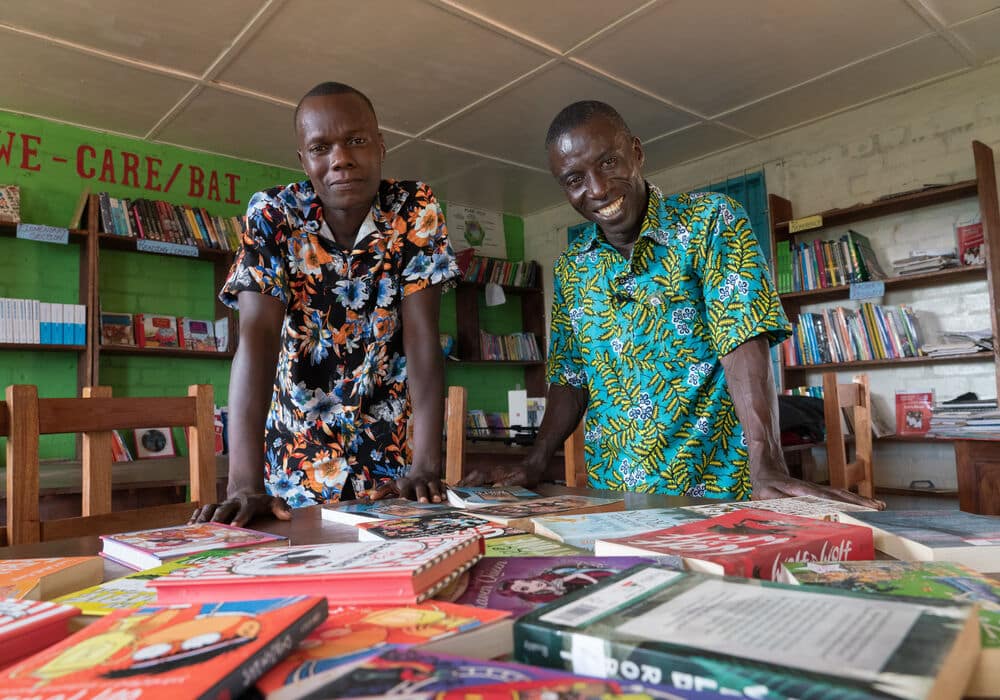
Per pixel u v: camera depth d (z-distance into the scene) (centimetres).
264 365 112
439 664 31
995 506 241
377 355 128
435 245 127
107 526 135
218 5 265
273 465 127
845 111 398
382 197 126
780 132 426
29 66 308
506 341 550
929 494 367
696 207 127
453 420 187
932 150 369
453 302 541
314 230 120
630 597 39
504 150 430
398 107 365
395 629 38
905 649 29
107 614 46
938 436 298
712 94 367
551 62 322
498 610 42
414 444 122
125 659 33
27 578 57
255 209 117
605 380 140
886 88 370
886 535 62
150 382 395
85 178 379
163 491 283
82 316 355
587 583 49
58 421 133
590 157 123
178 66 312
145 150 400
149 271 402
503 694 27
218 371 421
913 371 381
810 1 283
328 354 125
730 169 453
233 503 93
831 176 408
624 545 57
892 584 45
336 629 38
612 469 141
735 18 293
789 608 35
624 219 128
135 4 262
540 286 572
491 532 71
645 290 132
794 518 69
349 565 47
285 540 73
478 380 550
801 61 334
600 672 32
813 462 333
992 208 335
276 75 323
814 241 399
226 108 358
